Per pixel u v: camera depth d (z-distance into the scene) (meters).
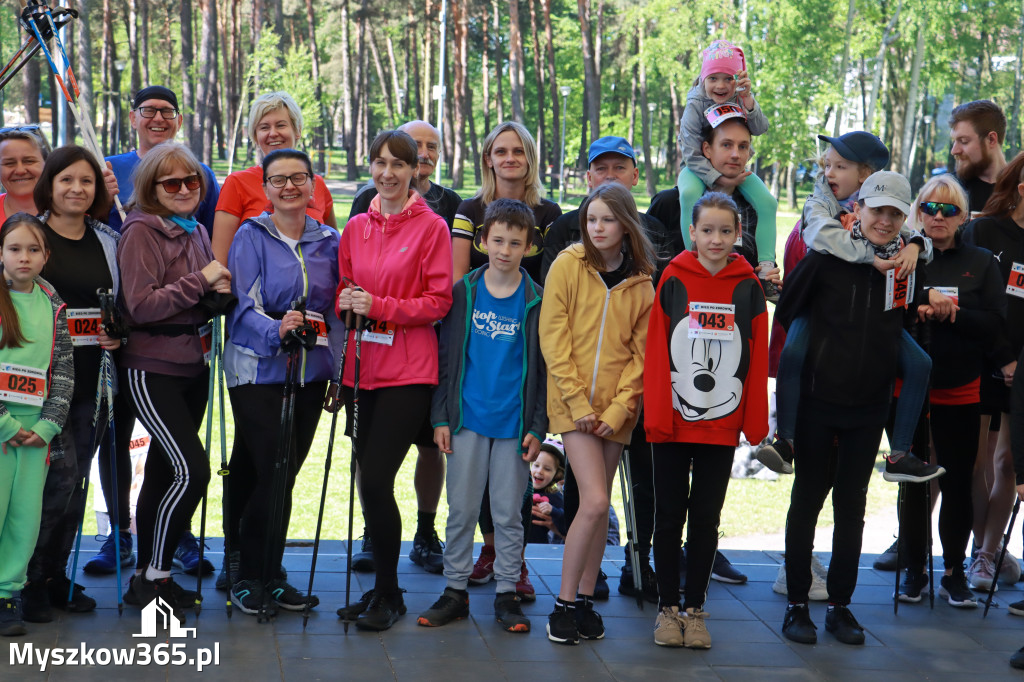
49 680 3.51
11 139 4.52
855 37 35.06
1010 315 5.12
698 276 4.20
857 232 4.33
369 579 4.84
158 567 4.13
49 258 4.06
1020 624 4.72
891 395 4.41
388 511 4.20
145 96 5.04
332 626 4.20
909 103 37.31
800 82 34.91
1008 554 5.32
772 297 4.71
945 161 43.72
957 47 37.88
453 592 4.37
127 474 4.80
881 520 9.48
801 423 4.43
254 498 4.31
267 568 4.20
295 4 46.06
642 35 44.28
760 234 4.82
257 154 5.08
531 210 4.36
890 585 5.25
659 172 54.62
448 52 52.28
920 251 4.46
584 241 4.27
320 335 4.32
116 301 4.18
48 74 40.03
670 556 4.26
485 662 3.92
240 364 4.21
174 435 4.08
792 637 4.36
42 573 4.08
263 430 4.20
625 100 54.00
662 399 4.16
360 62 48.81
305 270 4.32
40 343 3.91
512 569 4.36
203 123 41.66
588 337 4.23
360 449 4.37
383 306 4.12
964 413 4.88
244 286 4.21
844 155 4.73
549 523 6.17
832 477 4.93
